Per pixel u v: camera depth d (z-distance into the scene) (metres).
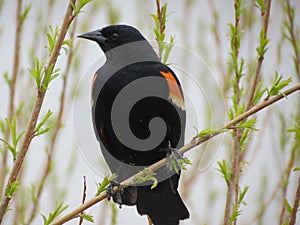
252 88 7.54
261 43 7.46
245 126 6.91
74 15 6.10
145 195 8.40
